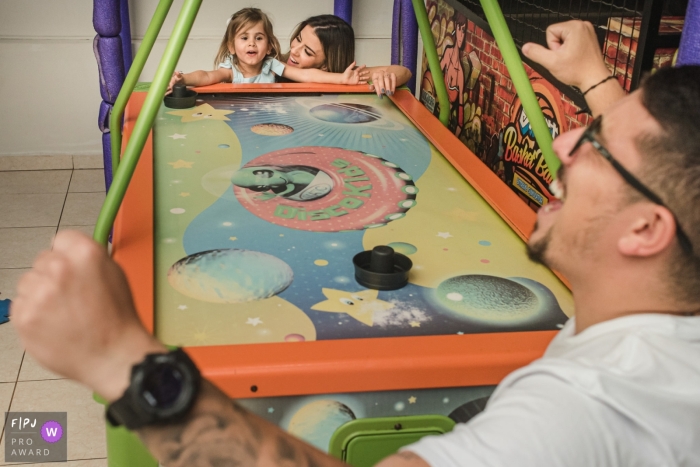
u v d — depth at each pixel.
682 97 0.65
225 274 1.23
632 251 0.68
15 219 2.93
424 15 2.14
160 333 1.06
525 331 1.11
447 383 1.01
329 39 2.74
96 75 3.27
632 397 0.62
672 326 0.67
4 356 2.15
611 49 1.69
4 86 3.21
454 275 1.27
